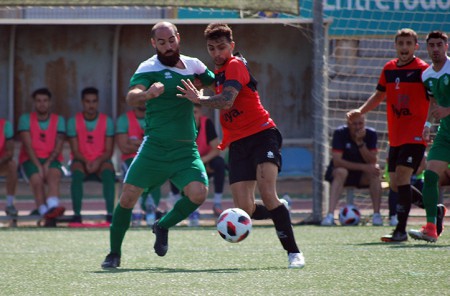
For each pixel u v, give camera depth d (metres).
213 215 37.03
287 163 42.53
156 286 16.59
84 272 19.45
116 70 42.84
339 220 36.31
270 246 26.28
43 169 37.56
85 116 38.22
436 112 23.73
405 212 26.56
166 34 19.53
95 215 37.41
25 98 42.97
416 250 23.45
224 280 17.39
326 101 37.19
